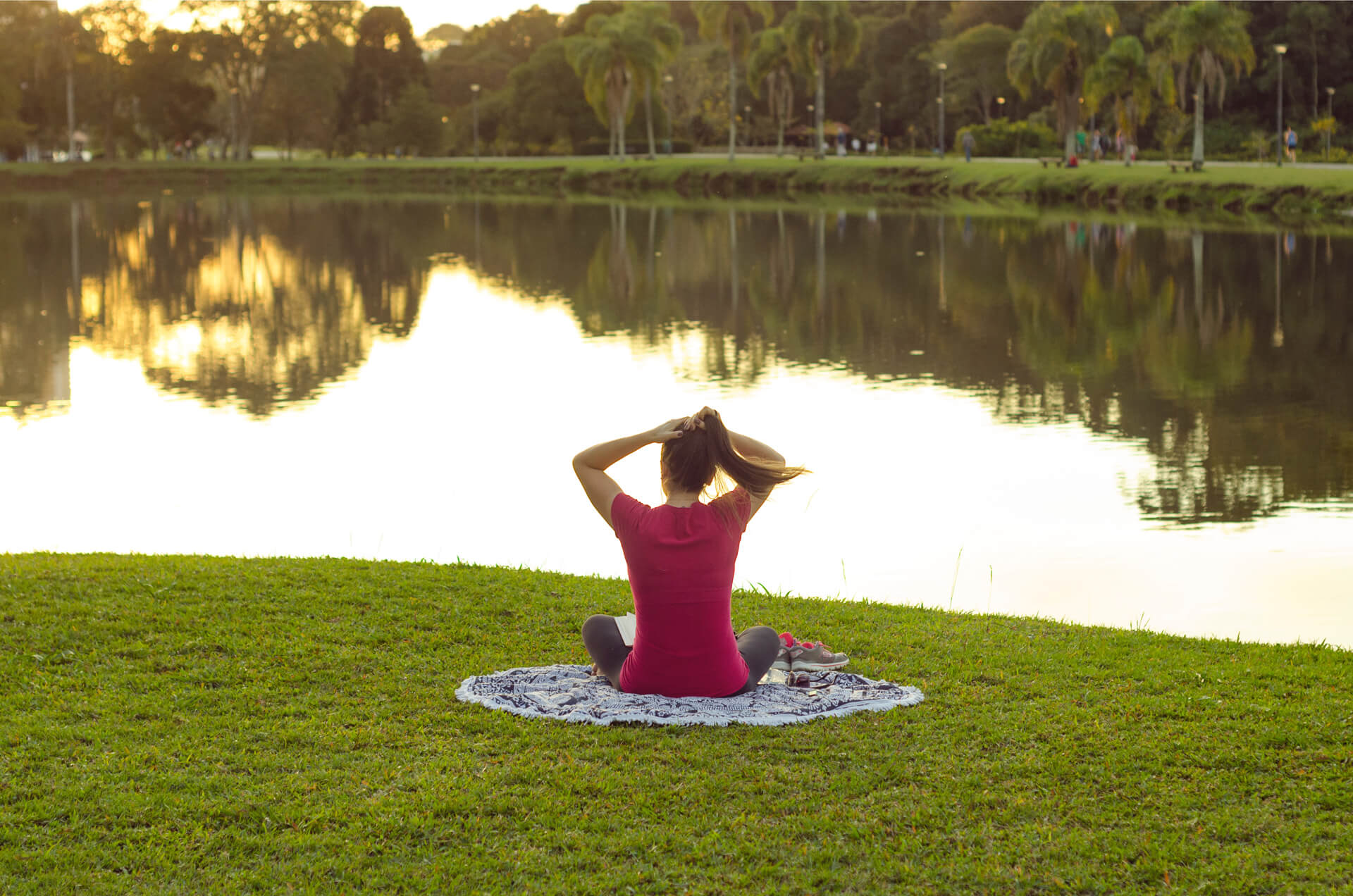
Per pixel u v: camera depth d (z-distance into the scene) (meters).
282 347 24.81
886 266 36.12
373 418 17.88
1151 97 62.28
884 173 67.81
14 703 4.91
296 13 97.00
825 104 106.31
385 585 6.77
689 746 4.38
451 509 12.88
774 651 4.93
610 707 4.59
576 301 31.33
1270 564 10.41
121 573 6.98
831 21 72.94
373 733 4.57
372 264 40.34
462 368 22.11
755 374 21.02
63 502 13.41
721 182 73.75
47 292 33.47
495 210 64.62
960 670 5.41
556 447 15.94
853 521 12.00
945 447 15.27
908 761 4.32
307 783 4.16
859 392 19.23
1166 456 14.62
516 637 5.87
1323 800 3.98
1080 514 12.18
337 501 13.34
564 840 3.78
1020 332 24.73
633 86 82.19
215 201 75.31
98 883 3.56
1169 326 24.67
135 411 18.45
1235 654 5.80
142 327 27.52
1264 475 13.59
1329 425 16.11
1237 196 48.34
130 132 101.69
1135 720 4.72
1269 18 80.00
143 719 4.77
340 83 98.75
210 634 5.79
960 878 3.58
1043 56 60.16
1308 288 28.61
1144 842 3.75
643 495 13.09
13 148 94.81
